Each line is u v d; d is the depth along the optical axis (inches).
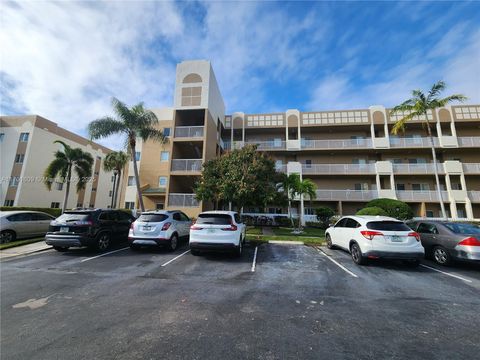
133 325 145.7
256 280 242.8
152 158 938.7
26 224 457.4
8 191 1018.7
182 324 147.7
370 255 292.0
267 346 124.3
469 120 935.0
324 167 995.3
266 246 441.4
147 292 204.8
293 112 1058.7
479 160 952.3
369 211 653.9
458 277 262.5
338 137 1072.8
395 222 306.2
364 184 1005.8
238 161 642.2
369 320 157.5
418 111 718.5
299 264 311.1
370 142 986.7
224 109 1133.7
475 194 869.2
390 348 124.6
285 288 219.9
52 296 193.6
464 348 126.2
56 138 1197.1
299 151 1041.5
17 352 117.2
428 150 976.3
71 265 293.0
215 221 336.5
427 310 175.5
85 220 356.5
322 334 137.8
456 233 311.3
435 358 116.9
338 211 953.5
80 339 129.5
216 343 126.5
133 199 922.1
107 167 952.3
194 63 891.4
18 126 1084.5
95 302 181.9
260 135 1122.7
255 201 626.8
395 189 942.4
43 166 1115.9
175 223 397.1
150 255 349.1
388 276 262.8
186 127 861.2
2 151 1060.5
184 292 205.6
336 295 203.9
